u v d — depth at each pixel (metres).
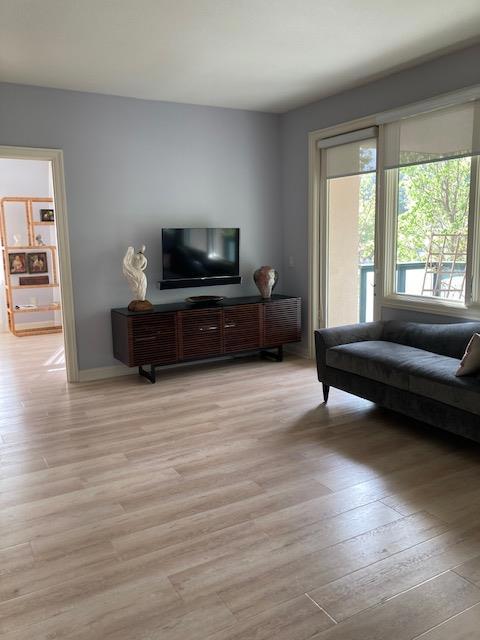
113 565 2.17
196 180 5.31
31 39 3.43
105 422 3.84
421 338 4.02
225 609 1.89
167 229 5.05
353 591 1.97
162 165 5.11
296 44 3.60
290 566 2.13
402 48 3.71
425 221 4.30
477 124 3.69
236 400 4.30
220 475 2.96
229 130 5.44
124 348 4.73
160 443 3.43
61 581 2.07
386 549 2.23
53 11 3.01
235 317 5.15
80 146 4.70
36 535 2.40
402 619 1.83
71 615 1.88
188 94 4.83
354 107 4.72
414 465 3.04
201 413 4.00
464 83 3.75
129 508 2.62
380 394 3.65
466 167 3.90
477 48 3.64
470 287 3.91
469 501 2.62
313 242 5.43
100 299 4.96
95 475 2.99
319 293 5.54
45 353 6.24
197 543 2.31
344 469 3.01
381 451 3.25
